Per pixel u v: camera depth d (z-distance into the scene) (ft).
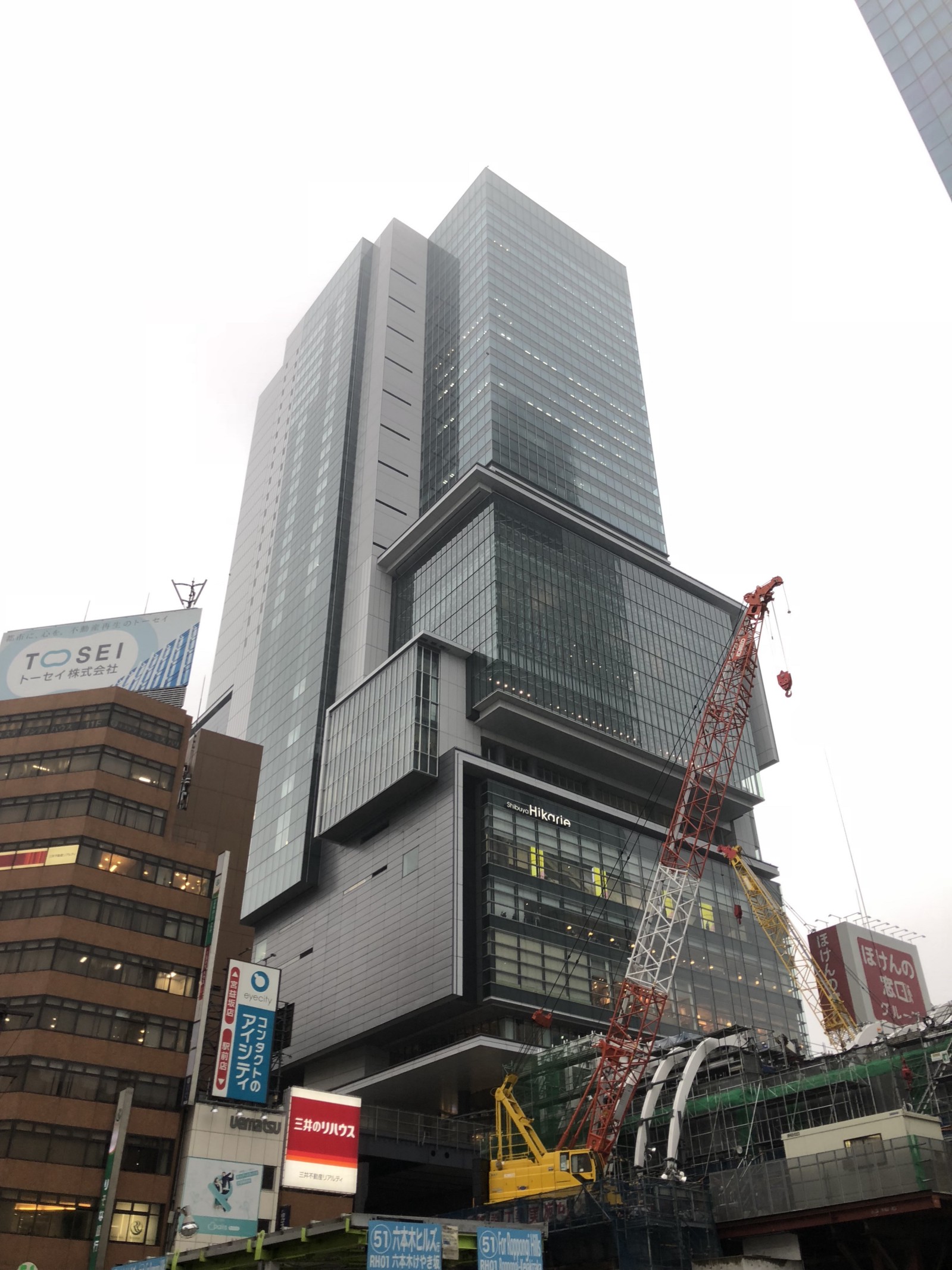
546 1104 308.19
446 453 614.75
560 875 435.53
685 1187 203.21
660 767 504.84
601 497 604.49
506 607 488.44
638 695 521.24
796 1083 232.12
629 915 449.89
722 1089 248.73
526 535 529.45
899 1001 459.32
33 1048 218.79
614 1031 271.28
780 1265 188.03
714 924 479.00
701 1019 440.04
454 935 387.34
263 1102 237.45
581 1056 313.32
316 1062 442.09
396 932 417.49
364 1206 312.29
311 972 460.14
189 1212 213.87
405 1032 407.03
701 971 456.04
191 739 368.27
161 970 243.19
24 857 248.11
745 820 542.16
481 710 464.24
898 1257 186.60
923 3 362.94
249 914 514.68
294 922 492.13
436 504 544.62
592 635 521.24
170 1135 224.33
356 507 622.54
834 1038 398.83
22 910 239.09
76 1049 223.30
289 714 569.64
